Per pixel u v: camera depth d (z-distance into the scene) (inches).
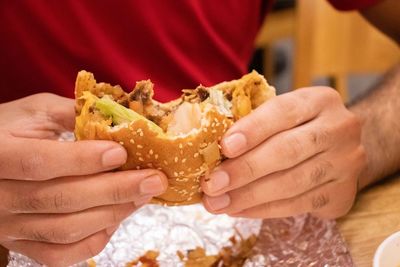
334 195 18.3
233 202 16.8
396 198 20.2
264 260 18.0
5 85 23.4
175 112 16.3
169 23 23.8
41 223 16.3
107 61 23.0
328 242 18.2
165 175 15.8
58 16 22.6
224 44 25.3
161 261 18.3
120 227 19.1
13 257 17.9
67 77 23.1
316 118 17.4
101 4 22.9
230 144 15.5
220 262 18.3
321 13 32.9
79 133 15.7
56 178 15.8
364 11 27.4
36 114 19.1
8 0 22.3
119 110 15.7
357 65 33.6
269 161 16.3
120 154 15.1
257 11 26.3
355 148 18.5
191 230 19.2
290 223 19.1
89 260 18.1
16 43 22.7
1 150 15.7
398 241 16.2
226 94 16.8
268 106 16.5
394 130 21.7
